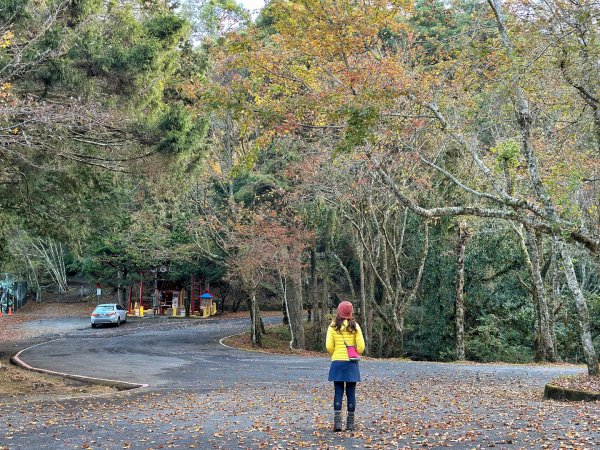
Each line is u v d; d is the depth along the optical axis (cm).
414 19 2262
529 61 1384
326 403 1359
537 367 2498
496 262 3509
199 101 1742
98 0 1741
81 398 1549
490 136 2892
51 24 1559
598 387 1401
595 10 1308
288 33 1548
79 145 1858
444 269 3575
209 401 1425
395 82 1441
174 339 3747
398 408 1259
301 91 1644
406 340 3841
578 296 1798
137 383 1875
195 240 3828
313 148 2806
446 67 1664
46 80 1616
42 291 7500
